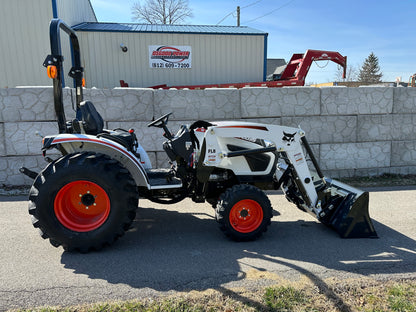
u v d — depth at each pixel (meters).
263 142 3.70
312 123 6.06
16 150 5.34
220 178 3.64
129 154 3.23
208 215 4.25
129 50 11.17
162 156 5.78
